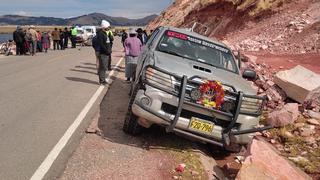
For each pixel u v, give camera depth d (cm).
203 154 738
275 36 2425
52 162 607
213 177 650
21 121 810
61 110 923
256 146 677
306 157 797
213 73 750
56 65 1862
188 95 675
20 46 2616
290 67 1612
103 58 1297
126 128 758
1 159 605
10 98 1023
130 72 1299
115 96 1134
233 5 3303
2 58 2284
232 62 860
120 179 576
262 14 2864
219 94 674
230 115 680
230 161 758
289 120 936
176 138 787
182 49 848
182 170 634
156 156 680
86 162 620
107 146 697
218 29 3375
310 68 1603
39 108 930
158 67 696
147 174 605
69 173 577
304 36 2219
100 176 577
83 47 3919
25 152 640
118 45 4456
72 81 1362
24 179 545
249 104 698
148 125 721
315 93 1077
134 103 693
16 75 1452
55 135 734
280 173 631
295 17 2511
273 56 2002
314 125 956
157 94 675
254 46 2395
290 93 1108
